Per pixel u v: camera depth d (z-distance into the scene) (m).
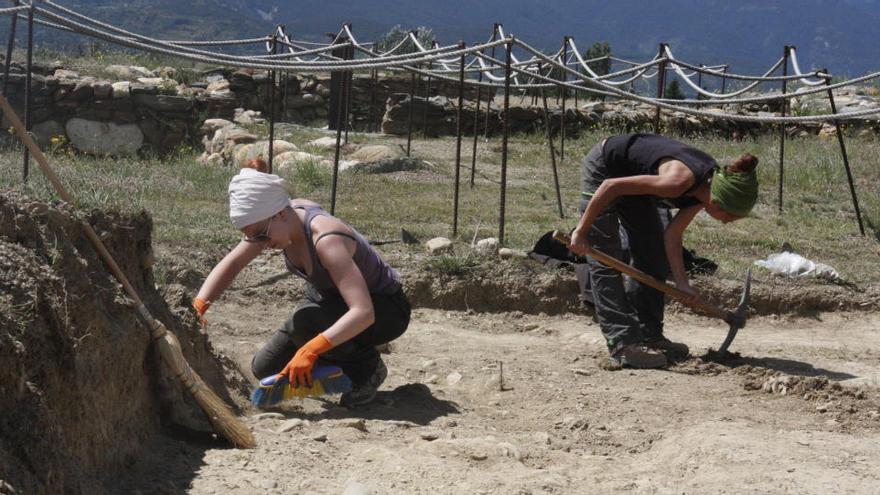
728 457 4.25
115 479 3.41
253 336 6.38
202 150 15.42
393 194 11.45
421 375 5.89
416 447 4.20
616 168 5.98
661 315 6.39
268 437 4.12
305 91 18.97
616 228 6.05
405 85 19.12
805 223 11.16
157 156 15.23
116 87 15.21
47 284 3.30
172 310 4.58
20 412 2.92
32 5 7.93
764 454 4.30
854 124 17.61
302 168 12.31
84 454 3.26
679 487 3.96
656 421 5.02
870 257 9.51
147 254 4.40
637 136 5.95
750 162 5.78
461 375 5.83
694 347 6.80
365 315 4.41
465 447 4.20
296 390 4.55
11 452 2.84
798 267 8.45
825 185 13.15
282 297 7.21
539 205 11.30
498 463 4.11
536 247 6.53
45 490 2.88
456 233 8.95
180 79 18.41
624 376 5.90
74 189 4.53
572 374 5.94
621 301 6.11
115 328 3.66
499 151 15.37
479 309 7.58
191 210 9.54
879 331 7.64
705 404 5.30
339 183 11.95
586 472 4.13
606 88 9.20
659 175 5.70
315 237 4.47
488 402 5.38
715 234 9.98
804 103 18.80
